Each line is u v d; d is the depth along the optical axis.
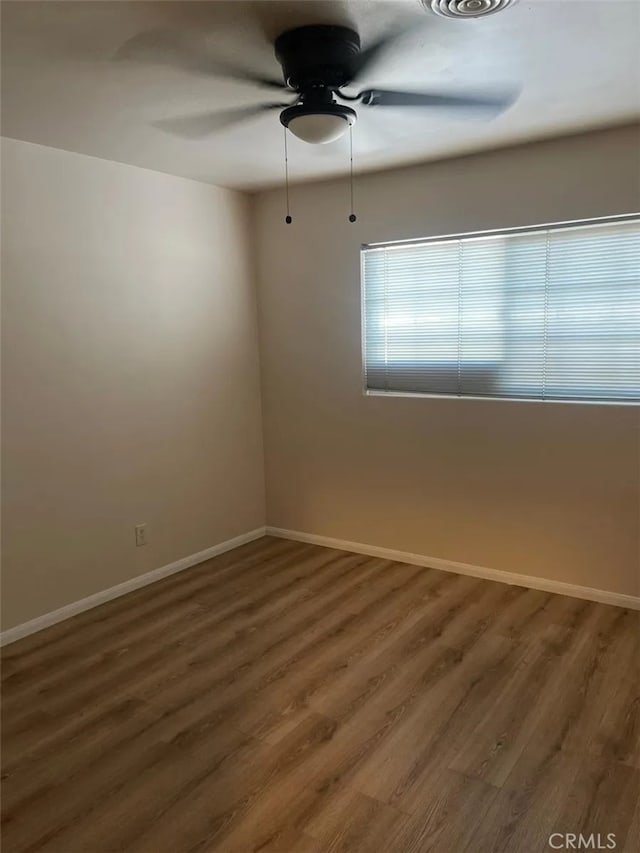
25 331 2.95
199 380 3.90
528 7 1.72
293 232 4.03
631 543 3.14
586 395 3.21
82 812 1.92
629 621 3.04
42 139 2.86
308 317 4.06
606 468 3.16
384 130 2.80
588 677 2.58
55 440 3.12
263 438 4.41
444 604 3.29
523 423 3.37
